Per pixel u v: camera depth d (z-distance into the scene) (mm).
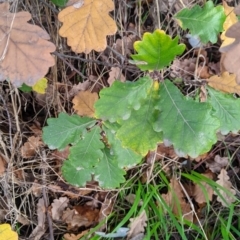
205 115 389
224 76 486
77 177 556
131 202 701
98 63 615
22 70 334
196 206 725
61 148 515
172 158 696
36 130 676
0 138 640
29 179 685
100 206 717
